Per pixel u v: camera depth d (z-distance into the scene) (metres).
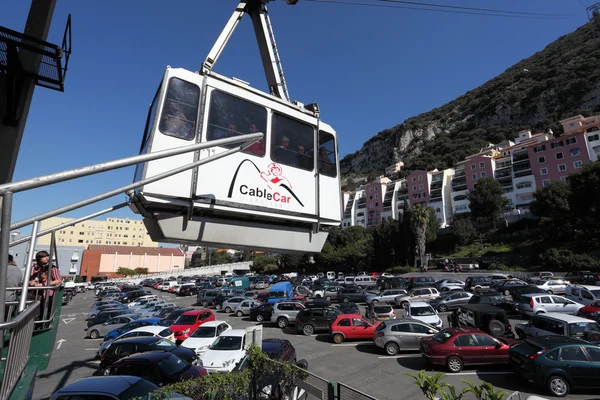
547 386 9.02
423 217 52.34
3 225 1.96
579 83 109.00
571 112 101.31
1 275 1.94
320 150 7.69
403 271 51.88
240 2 7.60
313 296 33.03
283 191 6.68
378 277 43.94
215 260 107.31
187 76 5.77
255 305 25.69
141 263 87.69
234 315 26.14
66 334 21.03
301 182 7.08
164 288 52.34
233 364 10.94
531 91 124.94
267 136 6.66
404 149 165.38
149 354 9.01
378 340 13.88
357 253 63.31
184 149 3.16
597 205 39.53
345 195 104.06
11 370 2.27
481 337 11.36
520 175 64.75
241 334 12.32
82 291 58.97
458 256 53.06
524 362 9.61
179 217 5.55
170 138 5.32
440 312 22.47
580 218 41.22
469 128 140.62
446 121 163.00
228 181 5.84
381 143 188.62
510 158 68.81
